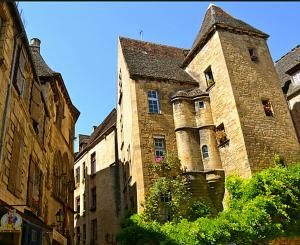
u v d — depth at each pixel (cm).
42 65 1995
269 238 1491
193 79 2341
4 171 1047
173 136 2061
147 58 2423
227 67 2047
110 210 2681
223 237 1423
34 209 1437
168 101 2167
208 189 1900
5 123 1031
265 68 2188
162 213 1798
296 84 2369
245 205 1576
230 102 1969
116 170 2744
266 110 2042
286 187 1598
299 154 1958
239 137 1858
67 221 2200
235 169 1850
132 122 2028
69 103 2427
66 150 2327
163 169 1892
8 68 1105
